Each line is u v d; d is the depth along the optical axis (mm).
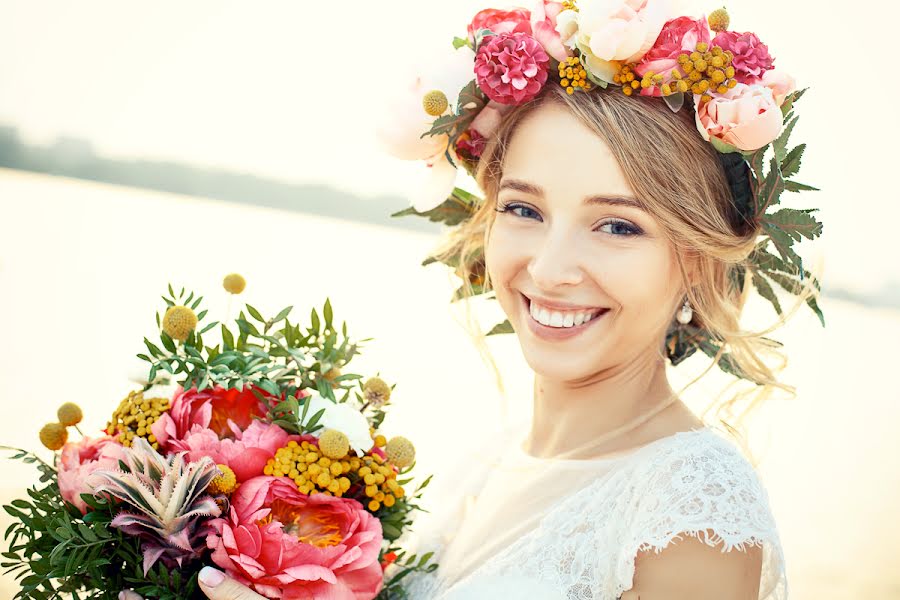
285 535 1316
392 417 5965
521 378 6703
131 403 1461
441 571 1670
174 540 1307
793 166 1534
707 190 1528
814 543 6098
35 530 1409
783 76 1501
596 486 1503
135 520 1302
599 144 1495
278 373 1551
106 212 17953
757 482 1400
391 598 1636
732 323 1629
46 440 1448
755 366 1683
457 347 8625
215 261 13250
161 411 1446
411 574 1720
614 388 1620
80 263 12383
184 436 1406
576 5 1562
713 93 1488
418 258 15398
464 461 2008
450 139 1768
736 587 1277
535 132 1559
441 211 1989
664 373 1682
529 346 1603
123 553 1340
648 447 1489
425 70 1693
